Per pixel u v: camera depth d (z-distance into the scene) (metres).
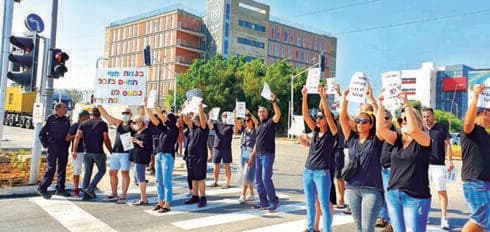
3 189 8.48
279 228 6.48
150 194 9.20
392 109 5.29
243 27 80.00
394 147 4.28
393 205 4.25
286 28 90.56
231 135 10.64
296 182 11.93
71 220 6.75
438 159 6.80
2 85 10.14
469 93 5.19
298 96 53.84
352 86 5.47
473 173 5.10
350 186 4.70
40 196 8.68
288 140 43.91
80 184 9.71
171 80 76.06
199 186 8.04
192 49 77.50
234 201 8.66
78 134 8.44
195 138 8.03
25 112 39.50
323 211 5.53
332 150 5.66
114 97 8.51
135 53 84.38
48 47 10.05
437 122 6.96
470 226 5.13
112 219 6.88
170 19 77.75
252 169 8.42
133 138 7.96
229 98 54.03
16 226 6.32
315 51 96.38
